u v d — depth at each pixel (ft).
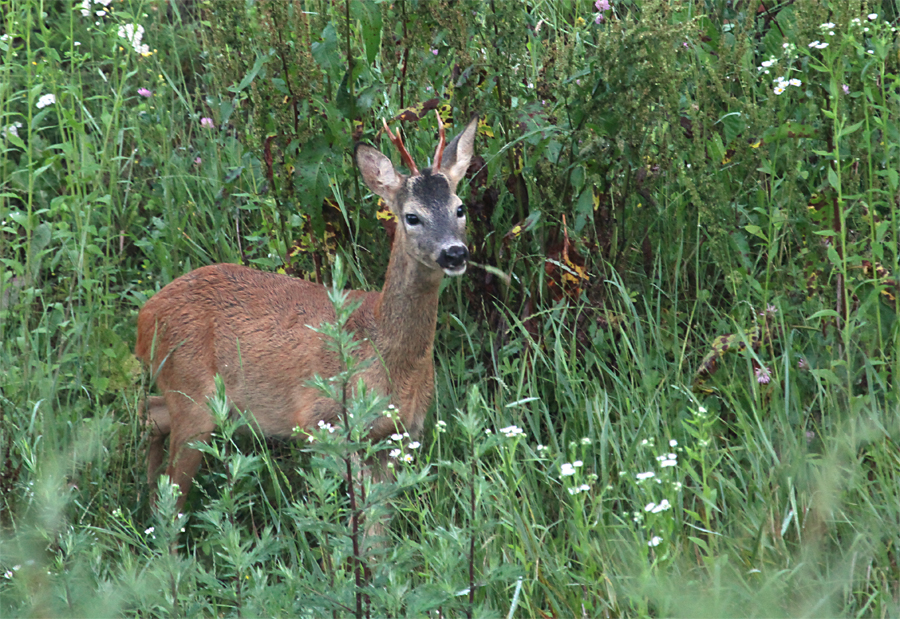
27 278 32.55
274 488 28.86
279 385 29.37
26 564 19.77
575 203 31.22
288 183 31.71
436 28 31.32
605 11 34.09
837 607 21.50
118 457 28.09
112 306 33.50
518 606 22.62
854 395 27.32
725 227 29.07
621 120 29.50
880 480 23.58
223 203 35.47
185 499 29.78
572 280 30.81
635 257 32.40
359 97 29.94
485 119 31.14
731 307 30.40
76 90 38.78
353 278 32.60
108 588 19.30
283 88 30.50
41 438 26.96
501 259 31.63
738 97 32.53
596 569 22.41
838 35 27.66
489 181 30.17
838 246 28.25
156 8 44.47
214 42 33.53
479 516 23.12
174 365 30.35
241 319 29.99
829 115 25.90
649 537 21.93
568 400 28.91
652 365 29.37
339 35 32.73
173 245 35.68
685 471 23.85
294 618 19.38
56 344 33.17
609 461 26.73
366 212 32.71
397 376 28.58
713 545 22.63
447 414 30.40
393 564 19.27
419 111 30.04
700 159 28.91
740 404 27.68
